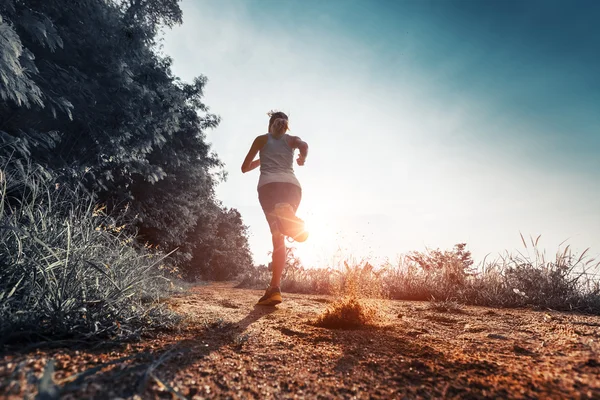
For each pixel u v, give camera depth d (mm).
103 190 8141
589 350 1382
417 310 3195
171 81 12547
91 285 1695
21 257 1565
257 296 4410
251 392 983
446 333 1959
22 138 4285
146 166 8703
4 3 4473
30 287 1445
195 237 19172
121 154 7328
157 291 2859
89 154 6770
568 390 960
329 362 1307
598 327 2090
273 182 3314
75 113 6133
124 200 8648
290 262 7812
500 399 941
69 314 1399
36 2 5848
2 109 5020
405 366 1256
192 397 906
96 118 6660
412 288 5129
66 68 6590
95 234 2012
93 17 6934
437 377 1128
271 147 3475
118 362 1109
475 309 3498
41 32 4898
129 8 9961
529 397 936
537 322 2428
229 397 936
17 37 3785
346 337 1768
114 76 7004
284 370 1195
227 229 28656
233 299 3742
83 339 1322
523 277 4234
